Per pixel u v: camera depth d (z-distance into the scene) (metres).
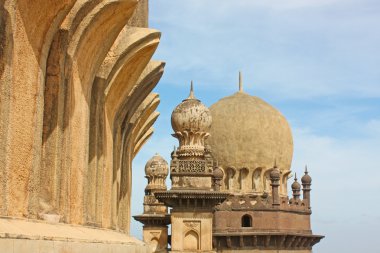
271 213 60.81
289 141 68.62
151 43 20.59
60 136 14.41
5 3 10.96
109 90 20.12
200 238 32.09
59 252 10.77
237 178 65.44
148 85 25.78
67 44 14.56
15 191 11.56
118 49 19.50
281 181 66.81
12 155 11.38
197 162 32.59
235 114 66.50
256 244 60.03
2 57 10.93
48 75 14.27
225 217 60.06
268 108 68.62
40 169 13.58
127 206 29.77
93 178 18.88
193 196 31.91
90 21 15.13
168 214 44.56
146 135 37.59
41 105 13.04
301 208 65.50
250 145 65.56
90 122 18.95
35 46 12.76
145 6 27.06
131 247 19.42
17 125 11.69
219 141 66.00
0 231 8.88
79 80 16.06
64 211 14.56
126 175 29.47
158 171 47.59
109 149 21.61
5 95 10.98
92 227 17.78
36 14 12.38
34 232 10.62
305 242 65.31
